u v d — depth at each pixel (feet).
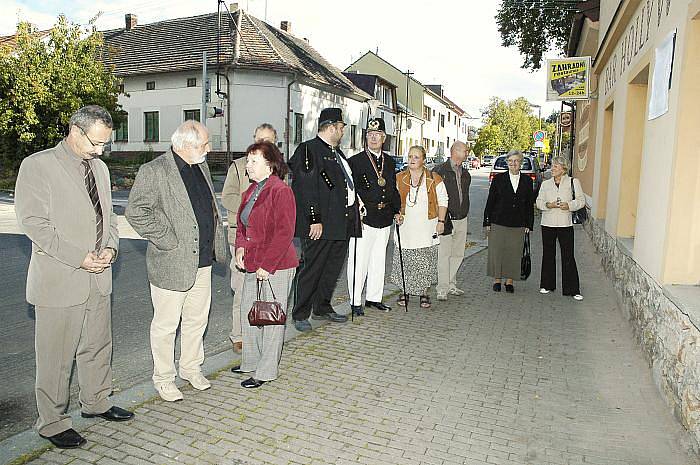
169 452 11.68
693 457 11.94
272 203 14.57
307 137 112.78
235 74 100.89
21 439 11.80
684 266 15.56
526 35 87.40
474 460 11.73
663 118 17.30
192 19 116.98
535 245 40.68
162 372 13.92
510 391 15.23
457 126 278.67
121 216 50.31
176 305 13.70
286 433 12.61
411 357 17.58
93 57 79.77
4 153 77.00
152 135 112.47
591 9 45.91
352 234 20.63
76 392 14.98
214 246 14.79
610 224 29.14
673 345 14.26
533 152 234.79
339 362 16.98
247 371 15.74
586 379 16.17
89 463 11.17
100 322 12.46
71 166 11.40
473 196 86.17
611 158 30.68
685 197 15.44
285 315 14.92
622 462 11.80
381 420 13.35
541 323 21.58
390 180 22.06
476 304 24.27
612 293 26.50
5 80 72.64
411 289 22.95
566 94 45.37
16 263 30.45
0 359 16.96
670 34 16.96
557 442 12.57
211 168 100.63
